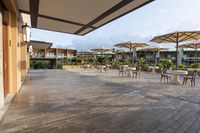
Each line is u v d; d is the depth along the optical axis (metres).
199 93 5.40
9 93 4.80
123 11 5.18
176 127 2.69
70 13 5.58
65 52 31.41
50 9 5.19
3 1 3.85
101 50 18.31
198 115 3.27
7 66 4.75
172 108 3.72
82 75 11.62
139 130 2.57
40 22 6.95
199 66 10.70
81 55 30.33
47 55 28.94
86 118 3.04
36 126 2.65
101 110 3.53
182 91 5.74
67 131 2.49
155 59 25.73
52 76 10.83
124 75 11.59
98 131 2.51
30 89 5.90
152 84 7.35
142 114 3.30
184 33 6.97
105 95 5.01
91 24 7.02
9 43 4.76
